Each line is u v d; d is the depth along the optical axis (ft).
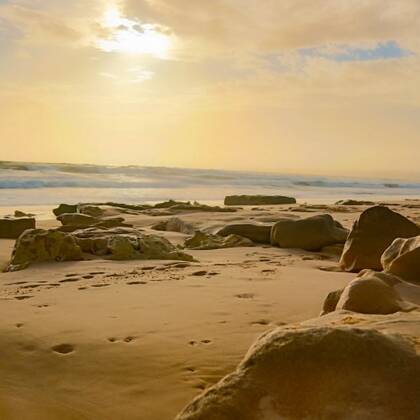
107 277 23.35
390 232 25.62
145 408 10.28
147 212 65.46
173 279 22.26
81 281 22.53
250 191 138.51
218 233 40.40
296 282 21.42
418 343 8.54
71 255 28.68
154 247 30.04
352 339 7.68
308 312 16.49
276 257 30.99
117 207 70.13
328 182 207.62
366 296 12.85
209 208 67.77
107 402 10.57
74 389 11.16
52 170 152.87
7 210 68.18
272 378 7.48
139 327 14.69
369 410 6.97
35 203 79.71
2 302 18.17
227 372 11.70
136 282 21.72
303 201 104.94
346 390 7.20
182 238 41.34
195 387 11.00
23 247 28.43
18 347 13.37
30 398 10.84
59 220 53.21
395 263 17.84
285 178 214.28
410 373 7.32
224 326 14.82
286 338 7.86
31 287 21.38
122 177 153.38
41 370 12.12
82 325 14.93
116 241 29.78
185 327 14.67
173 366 11.98
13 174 125.08
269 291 19.45
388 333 8.37
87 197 93.71
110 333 14.17
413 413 6.90
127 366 12.05
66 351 13.10
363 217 26.50
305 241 34.76
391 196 139.85
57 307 17.26
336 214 61.93
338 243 34.50
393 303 12.86
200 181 164.25
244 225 40.01
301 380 7.39
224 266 26.48
